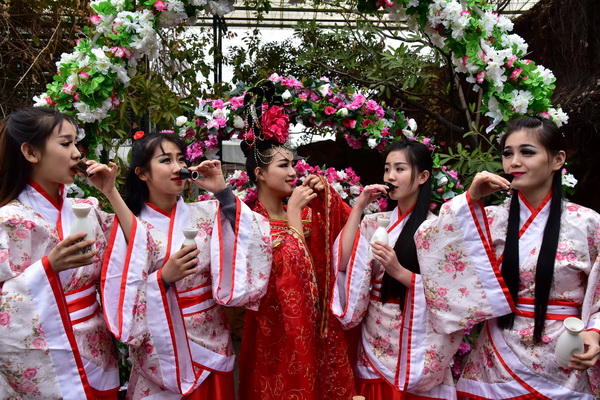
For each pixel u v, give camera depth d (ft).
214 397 8.51
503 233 8.14
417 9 10.02
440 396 8.65
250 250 8.61
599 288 7.47
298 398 8.71
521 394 7.68
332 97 11.56
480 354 8.27
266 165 9.78
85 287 7.66
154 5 9.93
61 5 14.96
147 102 13.35
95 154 10.75
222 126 11.14
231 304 8.38
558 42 16.11
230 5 10.64
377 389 9.06
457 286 7.98
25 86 15.25
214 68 19.35
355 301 9.00
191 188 16.25
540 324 7.54
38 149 7.16
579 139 15.78
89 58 9.58
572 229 7.61
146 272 8.00
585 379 7.60
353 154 21.09
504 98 10.00
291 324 8.86
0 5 14.28
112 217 8.27
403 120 11.88
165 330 7.97
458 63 10.36
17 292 6.73
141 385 8.24
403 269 8.55
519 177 7.75
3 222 6.88
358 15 19.93
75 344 6.98
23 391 6.84
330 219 9.73
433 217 9.22
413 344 8.53
